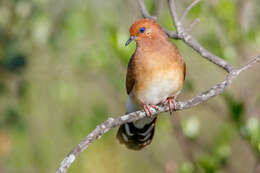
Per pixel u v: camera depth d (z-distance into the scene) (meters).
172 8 9.14
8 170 13.60
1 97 12.56
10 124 12.36
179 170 11.68
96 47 12.59
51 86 13.12
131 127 9.94
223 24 12.17
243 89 12.51
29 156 13.61
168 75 8.94
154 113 8.72
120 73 12.96
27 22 12.57
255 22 12.59
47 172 13.84
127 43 9.27
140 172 14.62
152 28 9.16
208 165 11.12
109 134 13.57
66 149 14.15
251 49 12.91
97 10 13.02
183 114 14.73
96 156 13.44
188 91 12.12
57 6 13.06
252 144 11.02
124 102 14.01
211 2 12.20
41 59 13.23
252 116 11.86
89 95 14.38
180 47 12.11
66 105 13.54
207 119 16.59
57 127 14.09
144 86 9.08
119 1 13.18
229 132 12.30
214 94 7.87
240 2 12.45
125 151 14.41
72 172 13.33
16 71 12.52
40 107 13.81
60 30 12.78
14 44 12.43
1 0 12.53
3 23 12.53
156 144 15.23
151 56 8.96
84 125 12.73
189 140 12.16
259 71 13.02
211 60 8.44
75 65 12.91
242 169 14.59
